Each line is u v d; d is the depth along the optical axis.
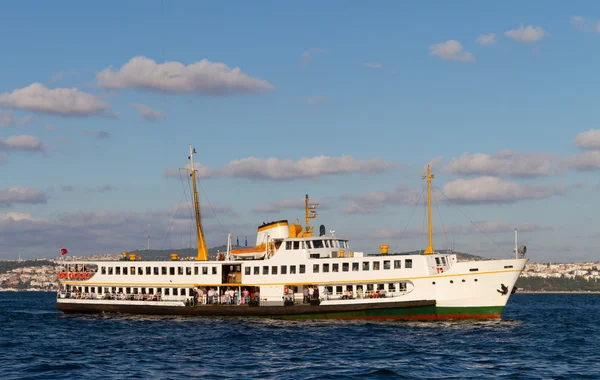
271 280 85.56
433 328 75.81
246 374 51.25
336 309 82.44
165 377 50.41
